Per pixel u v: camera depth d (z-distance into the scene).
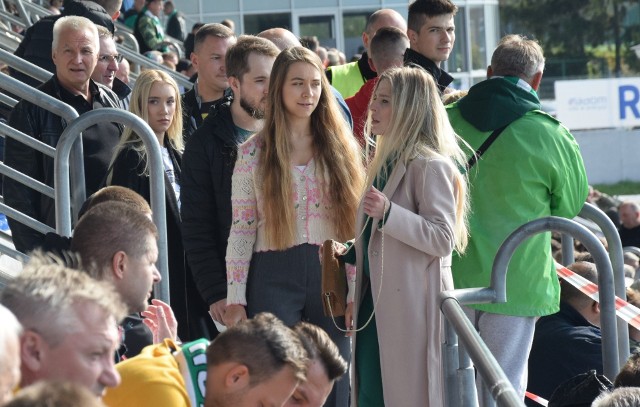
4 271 15.88
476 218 13.95
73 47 15.87
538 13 111.75
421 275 11.90
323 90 12.75
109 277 8.96
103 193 11.09
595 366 14.54
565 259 18.11
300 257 12.51
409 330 11.86
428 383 11.84
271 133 12.60
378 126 12.20
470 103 14.08
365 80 21.17
